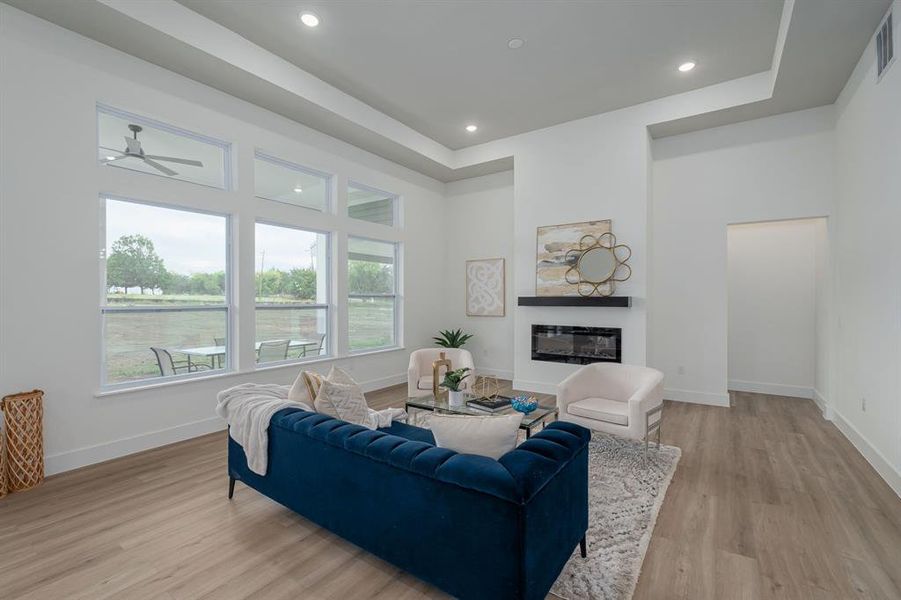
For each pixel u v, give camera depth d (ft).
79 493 9.20
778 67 12.45
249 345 14.47
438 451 5.95
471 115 17.49
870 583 6.26
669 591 6.12
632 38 12.31
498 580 5.13
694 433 13.19
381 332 20.62
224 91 13.58
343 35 12.19
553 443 6.23
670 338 17.37
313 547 7.25
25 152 9.76
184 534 7.63
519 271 19.33
